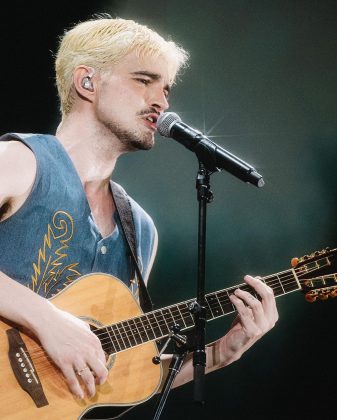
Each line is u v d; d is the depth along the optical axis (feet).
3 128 41.34
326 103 48.08
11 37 41.45
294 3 48.34
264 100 47.65
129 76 27.09
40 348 23.90
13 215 24.58
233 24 47.73
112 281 26.30
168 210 46.42
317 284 27.35
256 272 46.91
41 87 41.70
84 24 28.14
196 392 22.88
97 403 24.57
